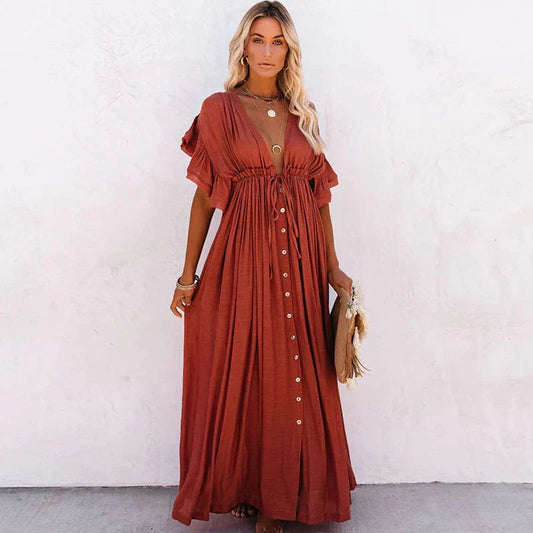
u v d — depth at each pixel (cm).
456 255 302
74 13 290
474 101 298
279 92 274
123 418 300
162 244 299
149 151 297
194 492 253
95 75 292
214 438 253
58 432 297
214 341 258
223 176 255
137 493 294
